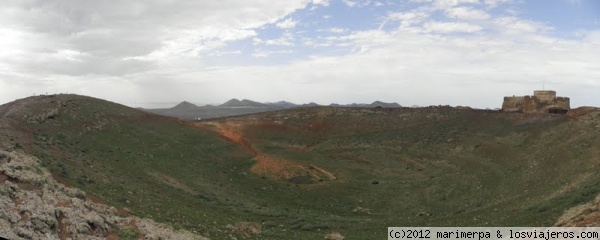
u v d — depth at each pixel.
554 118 73.62
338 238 32.53
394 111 115.56
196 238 24.97
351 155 86.44
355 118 112.62
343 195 56.94
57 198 21.84
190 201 39.75
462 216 39.41
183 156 64.31
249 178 63.12
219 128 104.44
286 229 35.59
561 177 44.50
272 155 87.44
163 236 21.95
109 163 46.00
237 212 39.62
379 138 96.25
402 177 67.81
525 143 67.38
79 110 71.19
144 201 33.19
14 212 17.28
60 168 33.69
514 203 40.00
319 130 108.38
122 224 21.86
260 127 108.44
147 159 55.28
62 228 18.36
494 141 74.88
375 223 40.62
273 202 51.16
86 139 58.97
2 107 67.44
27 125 55.59
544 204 33.53
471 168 65.12
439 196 53.50
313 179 65.44
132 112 82.75
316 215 45.47
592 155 48.16
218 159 71.38
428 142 86.62
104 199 28.95
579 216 23.69
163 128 80.19
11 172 22.53
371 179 67.06
